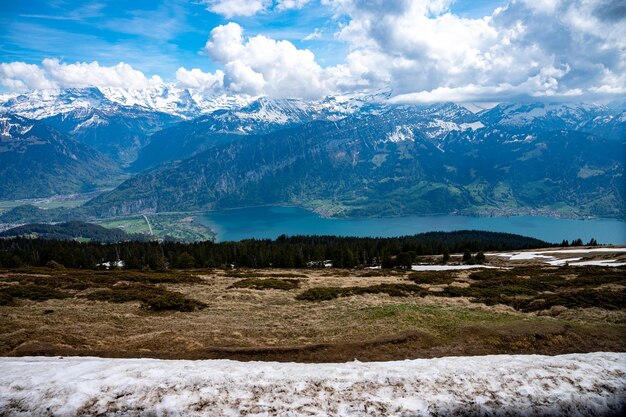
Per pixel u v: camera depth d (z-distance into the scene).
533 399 14.14
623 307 31.06
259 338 25.48
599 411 13.80
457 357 18.83
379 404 13.61
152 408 13.10
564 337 23.69
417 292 42.97
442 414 13.24
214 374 15.40
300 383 14.83
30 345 22.20
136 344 23.81
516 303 36.28
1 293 37.56
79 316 31.12
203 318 31.77
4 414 12.66
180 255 112.75
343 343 23.12
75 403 13.27
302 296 41.38
